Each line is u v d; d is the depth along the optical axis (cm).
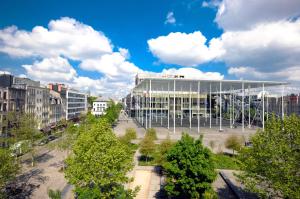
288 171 1453
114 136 1798
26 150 3152
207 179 1828
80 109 11725
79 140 1745
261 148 1688
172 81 6588
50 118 7206
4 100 4612
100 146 1630
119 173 1619
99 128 1761
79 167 1596
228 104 10556
